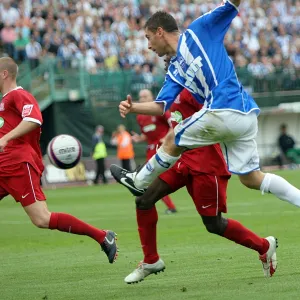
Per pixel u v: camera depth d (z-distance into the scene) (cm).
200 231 3325
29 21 8344
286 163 9275
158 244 2933
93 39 8825
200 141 1889
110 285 2088
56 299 1903
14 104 2097
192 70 1898
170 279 2130
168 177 2022
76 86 8188
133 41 9156
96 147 7800
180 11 10125
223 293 1847
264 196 5281
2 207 5444
